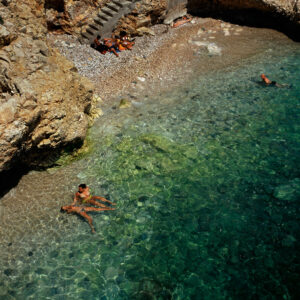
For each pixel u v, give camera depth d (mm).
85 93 10969
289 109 11703
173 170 9586
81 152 10414
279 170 9234
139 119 11961
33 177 9648
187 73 14852
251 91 13000
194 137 10812
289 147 10008
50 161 9828
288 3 16781
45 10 15945
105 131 11398
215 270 6906
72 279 7008
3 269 7277
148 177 9438
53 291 6805
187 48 16578
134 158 10141
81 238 7871
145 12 17141
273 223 7746
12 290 6875
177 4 18547
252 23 18469
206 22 18844
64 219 8352
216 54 16031
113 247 7617
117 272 7082
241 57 15688
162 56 15953
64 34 16953
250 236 7504
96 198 8648
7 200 8898
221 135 10789
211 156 9969
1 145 7789
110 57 15688
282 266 6816
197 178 9258
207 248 7371
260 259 7004
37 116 8492
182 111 12242
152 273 7004
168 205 8539
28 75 9164
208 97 12961
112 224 8156
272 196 8445
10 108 8062
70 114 9672
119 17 16719
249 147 10172
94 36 16391
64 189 9234
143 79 14492
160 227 7992
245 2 17844
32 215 8484
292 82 13297
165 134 11047
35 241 7852
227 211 8195
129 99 13219
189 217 8156
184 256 7273
